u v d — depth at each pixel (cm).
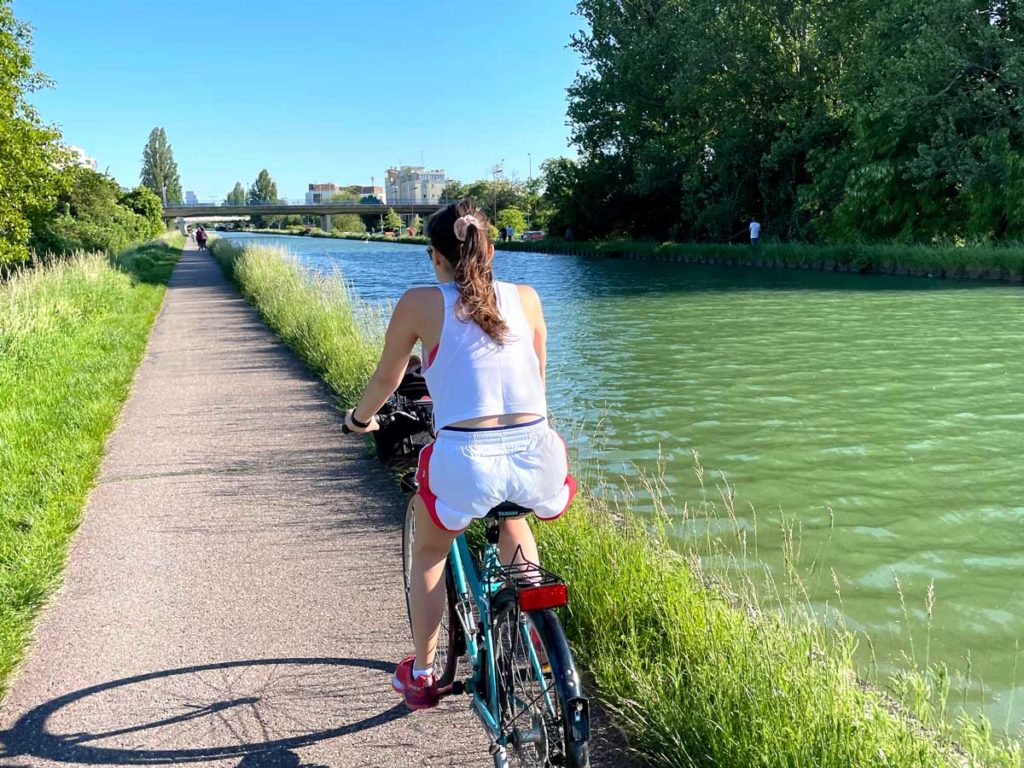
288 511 568
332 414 854
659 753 291
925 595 493
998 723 362
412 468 349
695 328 1633
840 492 674
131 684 361
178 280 3014
